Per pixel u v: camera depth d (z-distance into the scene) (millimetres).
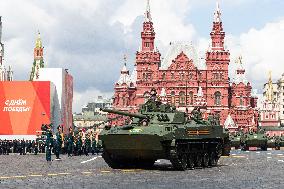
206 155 31500
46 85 69875
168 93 134375
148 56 135250
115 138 27781
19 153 58562
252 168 29859
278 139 78688
